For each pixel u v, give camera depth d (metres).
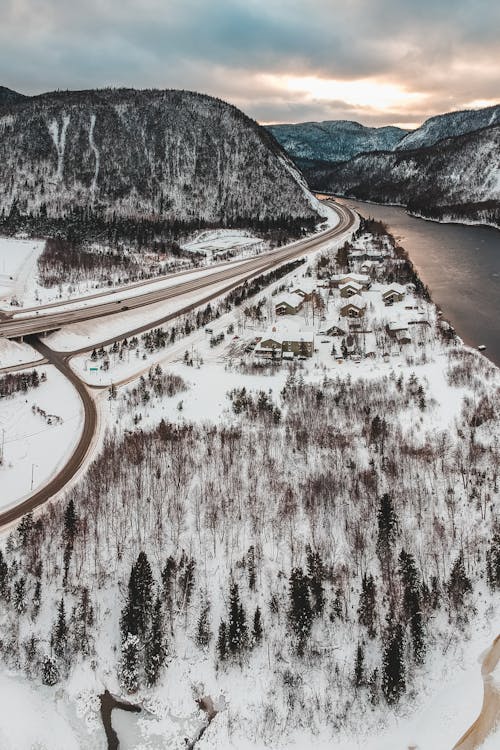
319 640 60.16
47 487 82.38
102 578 66.00
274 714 54.31
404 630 59.84
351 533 71.38
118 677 57.53
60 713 54.78
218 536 71.50
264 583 65.50
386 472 82.06
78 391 114.19
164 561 67.88
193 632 60.97
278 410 98.88
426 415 98.38
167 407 105.94
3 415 103.06
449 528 72.00
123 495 77.50
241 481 81.06
